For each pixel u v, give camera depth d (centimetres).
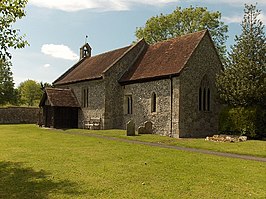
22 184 890
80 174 1002
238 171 1055
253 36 2258
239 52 2278
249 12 2297
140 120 2605
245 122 2122
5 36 1043
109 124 2822
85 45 4106
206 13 4081
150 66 2656
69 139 1994
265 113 2117
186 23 4191
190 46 2470
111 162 1199
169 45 2778
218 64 2559
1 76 5678
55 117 3094
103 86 2839
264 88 2111
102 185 879
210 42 2530
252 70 2161
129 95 2772
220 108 2534
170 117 2305
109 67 2838
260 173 1030
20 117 4322
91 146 1650
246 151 1515
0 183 901
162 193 808
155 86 2462
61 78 3750
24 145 1681
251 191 831
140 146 1672
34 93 8856
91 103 3022
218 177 972
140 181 921
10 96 5750
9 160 1238
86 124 3019
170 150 1538
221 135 2123
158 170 1061
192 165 1151
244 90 2125
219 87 2323
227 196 789
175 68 2317
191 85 2338
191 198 771
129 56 2959
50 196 782
